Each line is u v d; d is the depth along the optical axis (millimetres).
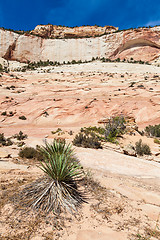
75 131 17609
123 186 4750
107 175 5910
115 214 2793
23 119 27047
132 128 16734
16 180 3668
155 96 31734
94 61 82812
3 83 39531
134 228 2422
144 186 5156
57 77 46719
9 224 2105
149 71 51938
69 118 28391
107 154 9477
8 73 49844
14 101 31359
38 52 95375
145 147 10367
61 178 3045
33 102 31812
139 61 79312
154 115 28031
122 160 8594
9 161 5758
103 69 56188
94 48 95688
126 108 30250
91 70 55375
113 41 94312
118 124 15156
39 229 2096
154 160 9219
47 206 2590
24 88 38438
